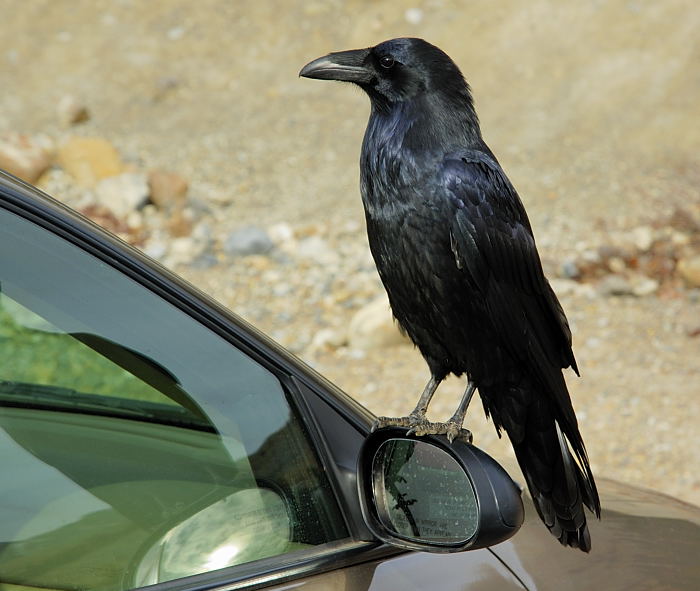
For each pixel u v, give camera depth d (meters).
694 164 17.25
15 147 16.47
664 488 10.40
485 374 4.98
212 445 3.41
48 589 3.12
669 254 15.09
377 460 3.43
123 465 3.36
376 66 5.09
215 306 3.53
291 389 3.53
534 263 5.12
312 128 18.73
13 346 3.52
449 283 4.95
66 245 3.36
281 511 3.36
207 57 20.48
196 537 3.28
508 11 20.61
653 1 20.53
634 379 12.32
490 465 3.29
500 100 18.95
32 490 3.25
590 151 17.61
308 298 14.45
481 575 3.56
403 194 4.93
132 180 16.38
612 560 3.98
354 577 3.31
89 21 21.22
